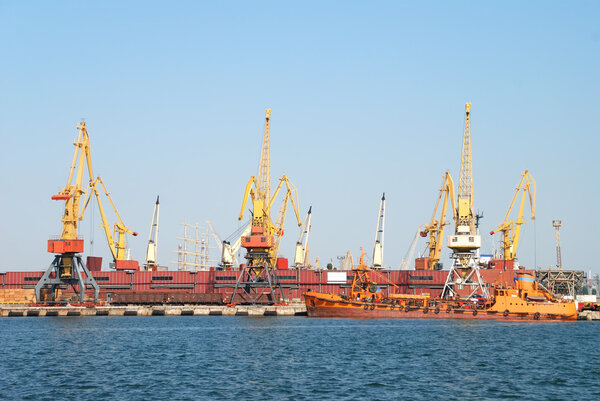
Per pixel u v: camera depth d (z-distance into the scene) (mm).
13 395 68438
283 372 83750
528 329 151750
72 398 67062
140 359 95938
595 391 72625
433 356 100438
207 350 107500
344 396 68438
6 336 133250
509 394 70625
